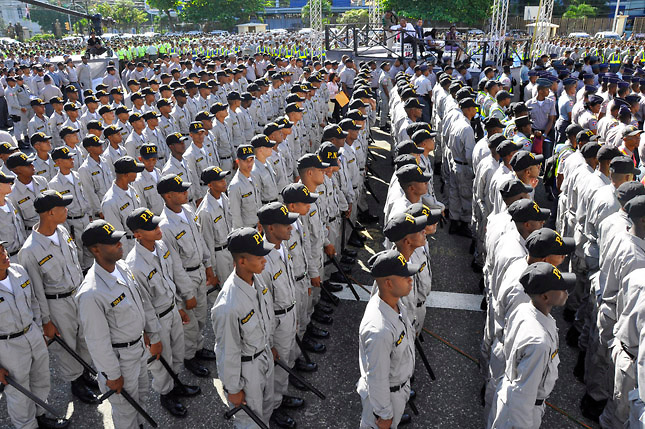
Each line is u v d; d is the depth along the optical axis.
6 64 27.78
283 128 8.95
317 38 24.02
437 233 8.88
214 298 6.46
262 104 13.38
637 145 7.24
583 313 5.42
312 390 4.59
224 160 10.32
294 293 4.60
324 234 6.17
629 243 4.07
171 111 11.85
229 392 3.79
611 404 4.23
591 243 5.45
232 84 17.55
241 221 6.35
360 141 8.94
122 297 3.95
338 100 13.10
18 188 6.73
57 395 5.07
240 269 3.70
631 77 13.67
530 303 3.37
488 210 6.74
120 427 4.20
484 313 6.34
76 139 8.97
